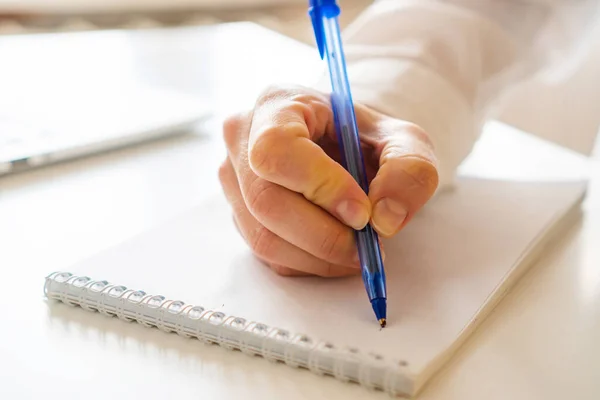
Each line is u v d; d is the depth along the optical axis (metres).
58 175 0.54
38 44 1.08
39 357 0.30
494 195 0.50
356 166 0.36
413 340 0.30
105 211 0.47
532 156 0.64
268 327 0.31
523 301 0.36
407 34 0.55
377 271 0.33
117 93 0.76
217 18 1.33
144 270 0.37
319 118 0.39
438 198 0.50
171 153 0.61
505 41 0.57
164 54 1.02
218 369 0.29
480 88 0.57
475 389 0.28
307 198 0.35
